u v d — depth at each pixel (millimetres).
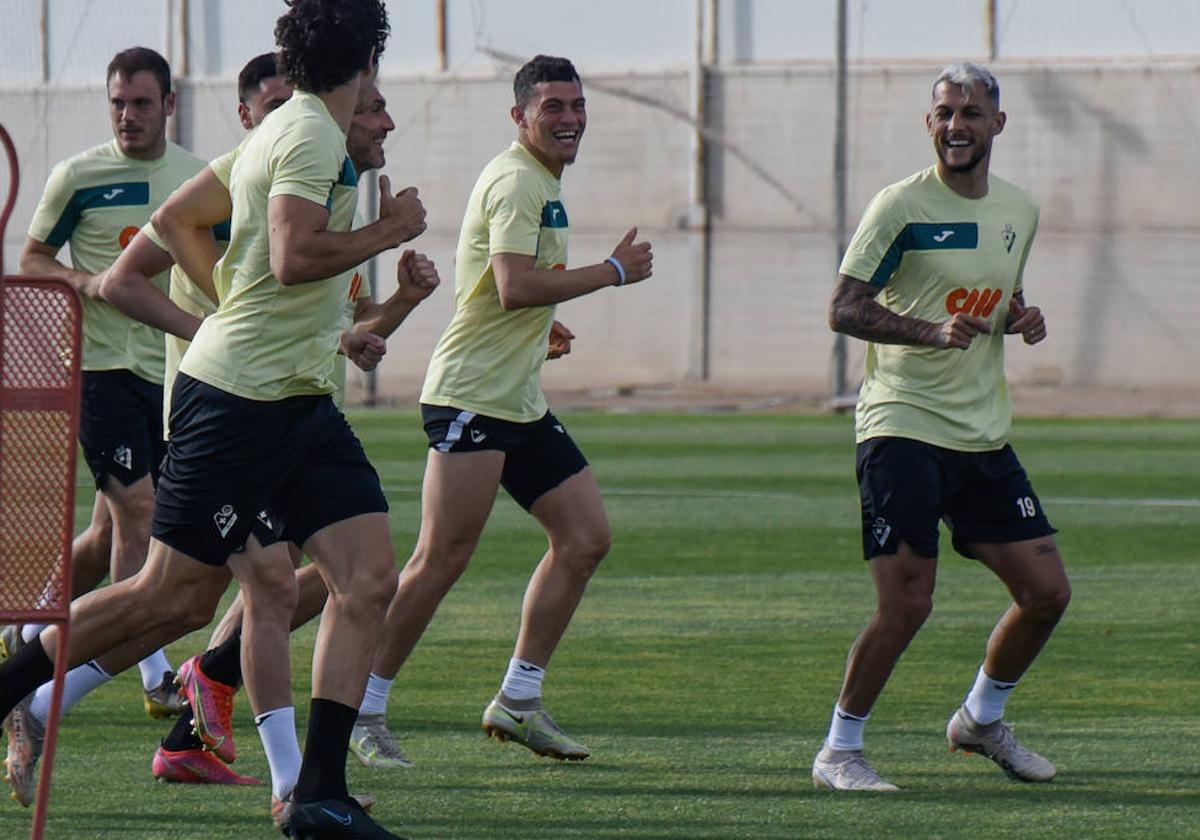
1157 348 89625
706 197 95938
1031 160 91000
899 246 18844
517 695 19750
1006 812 17141
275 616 16750
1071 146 90375
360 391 86500
